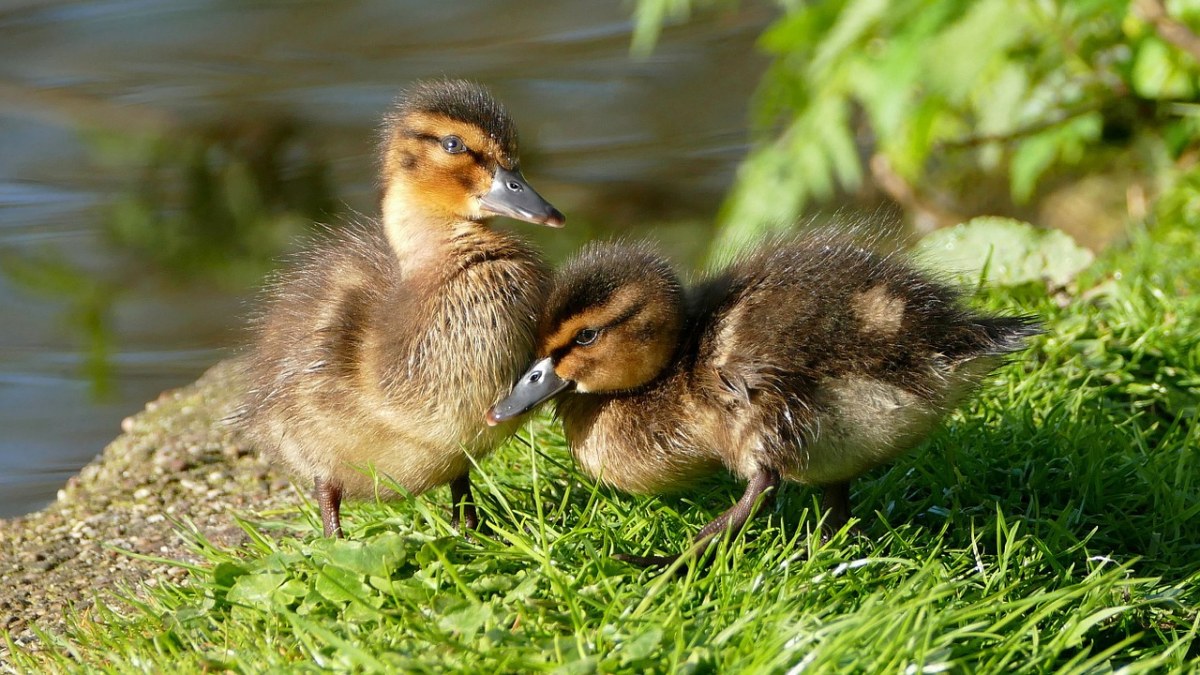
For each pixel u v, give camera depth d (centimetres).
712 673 731
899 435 919
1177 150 1645
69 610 977
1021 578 873
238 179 2303
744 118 2373
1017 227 1422
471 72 2500
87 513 1149
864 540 912
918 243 1438
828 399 902
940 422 956
